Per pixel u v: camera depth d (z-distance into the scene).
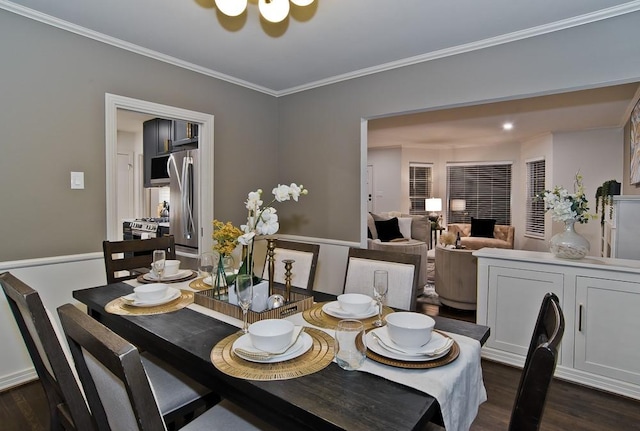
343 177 3.58
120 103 2.77
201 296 1.74
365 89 3.38
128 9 2.29
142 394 0.72
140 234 4.99
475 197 8.23
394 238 6.34
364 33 2.61
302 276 2.32
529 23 2.44
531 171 7.25
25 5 2.25
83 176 2.60
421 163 8.37
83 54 2.58
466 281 3.97
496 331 2.78
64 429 1.33
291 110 3.98
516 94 2.61
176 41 2.75
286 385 1.02
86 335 0.82
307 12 2.32
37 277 2.42
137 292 1.72
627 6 2.19
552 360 0.75
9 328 2.34
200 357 1.19
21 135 2.33
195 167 3.59
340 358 1.12
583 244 2.51
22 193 2.34
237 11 1.96
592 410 2.16
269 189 4.04
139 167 6.08
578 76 2.38
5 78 2.25
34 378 2.44
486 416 2.10
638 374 2.26
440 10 2.28
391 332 1.24
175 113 3.13
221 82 3.50
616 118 5.23
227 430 1.20
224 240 1.75
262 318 1.51
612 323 2.33
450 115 5.00
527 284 2.63
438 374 1.09
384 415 0.89
